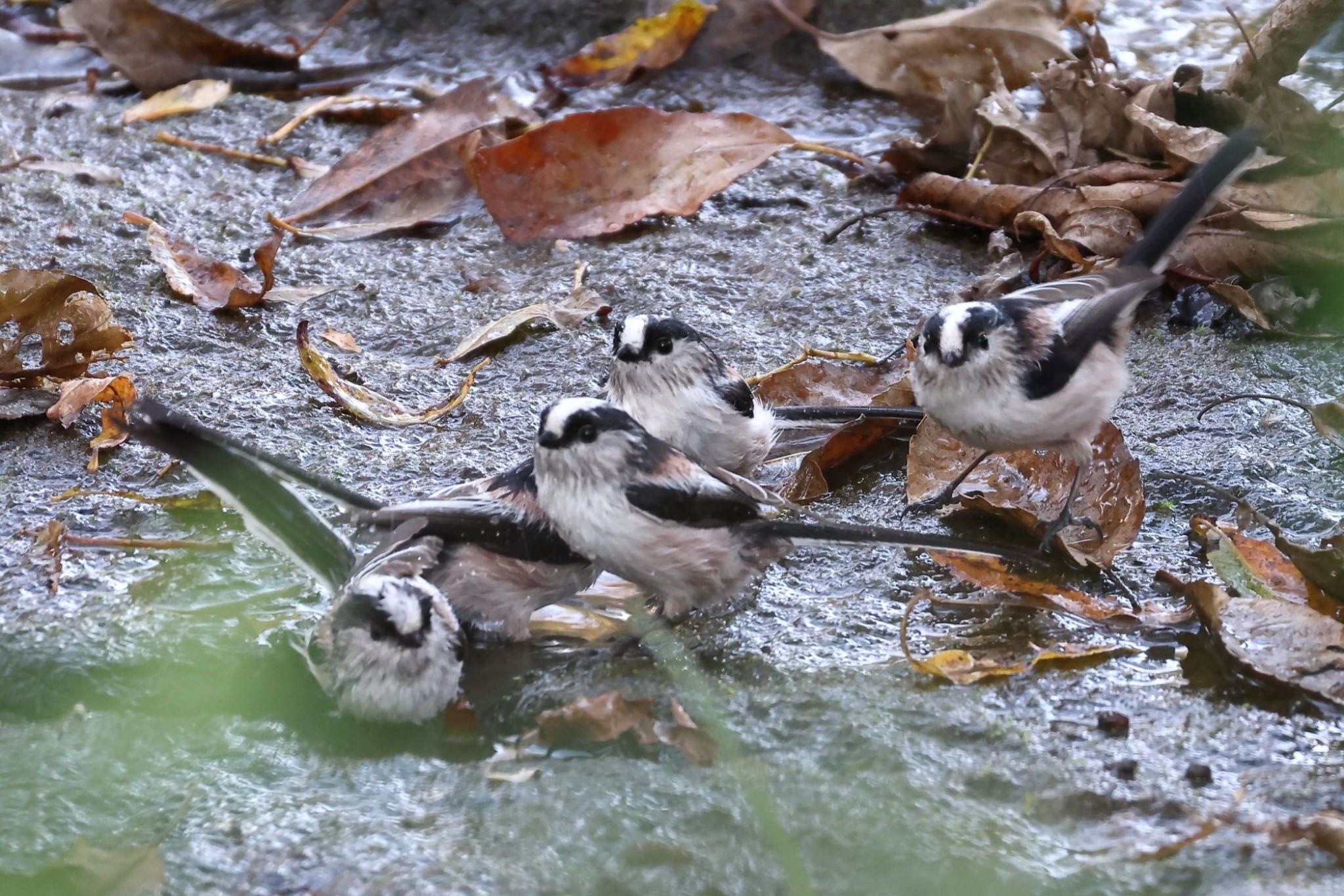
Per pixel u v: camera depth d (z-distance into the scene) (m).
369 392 11.03
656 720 7.47
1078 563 8.90
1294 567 8.47
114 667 7.92
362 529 8.31
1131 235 12.40
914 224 13.88
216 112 16.39
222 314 12.28
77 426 10.50
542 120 15.88
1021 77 15.79
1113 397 9.14
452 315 12.41
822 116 16.36
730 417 9.98
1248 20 17.44
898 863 6.38
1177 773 6.99
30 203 14.06
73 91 16.97
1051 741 7.23
